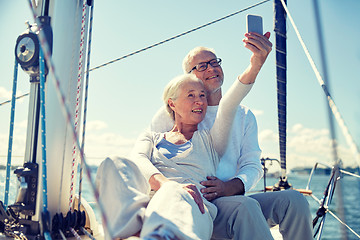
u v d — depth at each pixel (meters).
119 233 1.45
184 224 1.40
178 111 2.12
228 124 2.05
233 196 1.83
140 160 2.00
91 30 2.05
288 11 1.88
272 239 1.72
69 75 1.99
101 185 1.59
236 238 1.75
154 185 1.86
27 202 1.86
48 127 1.92
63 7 1.98
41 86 1.70
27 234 1.83
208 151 2.06
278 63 3.80
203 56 2.50
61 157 1.95
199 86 2.11
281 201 1.91
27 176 1.87
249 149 2.34
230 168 2.24
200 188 1.92
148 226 1.36
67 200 1.99
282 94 3.80
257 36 1.87
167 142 2.12
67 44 1.99
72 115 2.01
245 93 1.96
